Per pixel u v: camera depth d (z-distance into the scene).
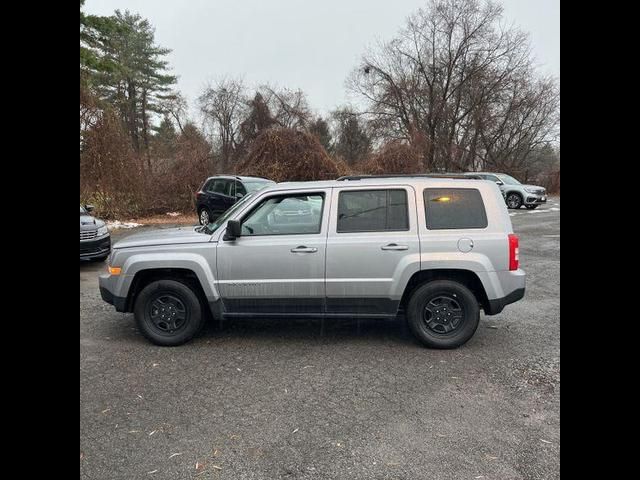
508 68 33.47
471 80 33.50
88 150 17.12
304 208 4.63
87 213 9.64
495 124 35.47
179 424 3.16
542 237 12.34
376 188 4.59
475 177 4.73
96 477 2.59
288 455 2.79
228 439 2.97
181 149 20.53
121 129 18.41
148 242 4.73
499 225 4.50
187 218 18.70
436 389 3.67
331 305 4.55
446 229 4.48
